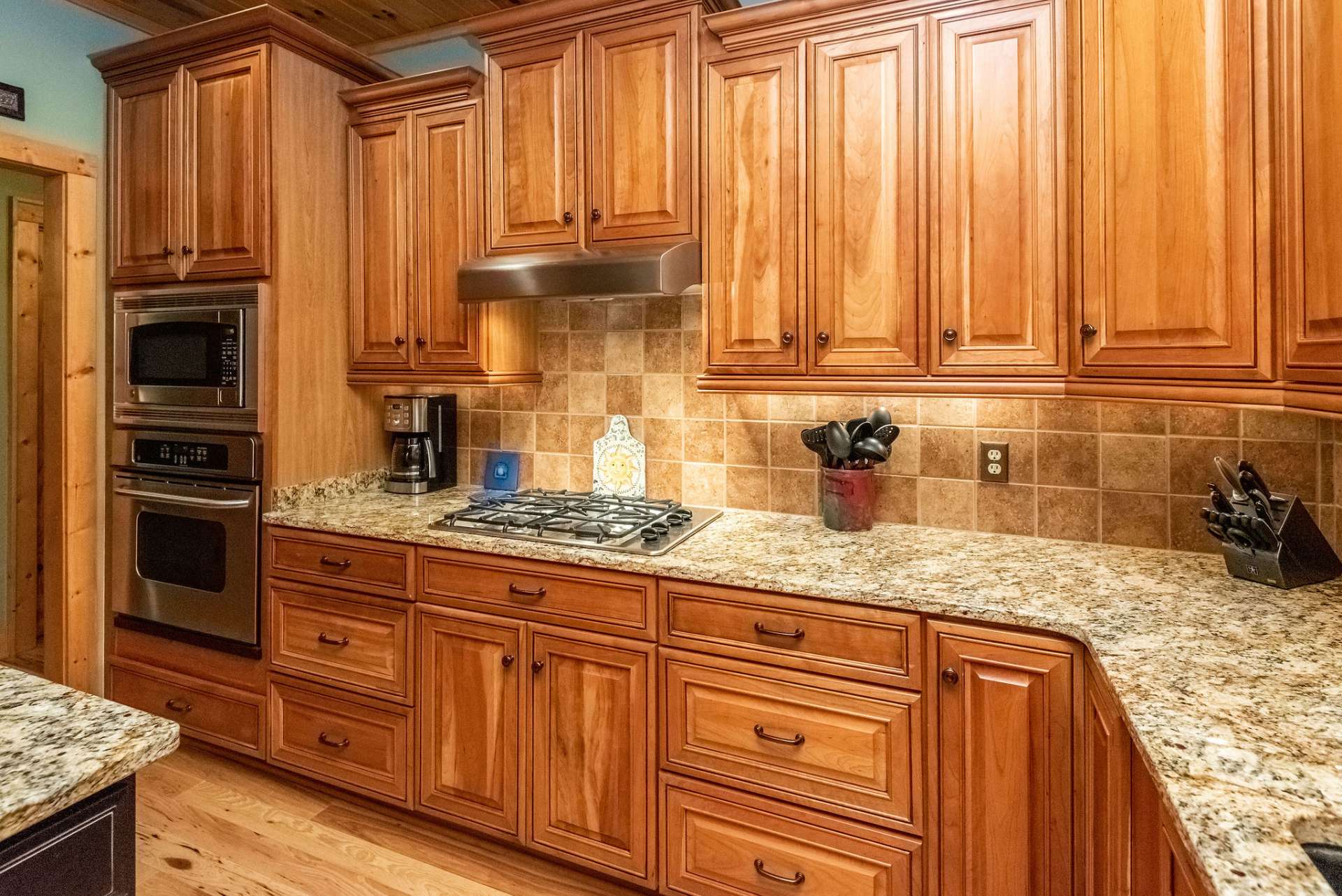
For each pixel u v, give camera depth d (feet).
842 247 5.86
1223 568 5.38
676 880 5.64
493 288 6.80
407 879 6.17
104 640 8.65
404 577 6.65
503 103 7.13
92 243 8.41
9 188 10.39
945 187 5.53
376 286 7.98
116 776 2.57
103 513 8.63
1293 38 3.80
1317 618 4.26
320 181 7.84
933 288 5.59
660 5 6.41
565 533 6.39
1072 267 5.13
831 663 5.08
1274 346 4.04
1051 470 6.28
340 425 8.21
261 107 7.35
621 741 5.80
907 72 5.59
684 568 5.47
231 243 7.57
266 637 7.41
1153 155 4.55
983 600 4.70
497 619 6.24
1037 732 4.50
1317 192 3.62
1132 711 3.11
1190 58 4.35
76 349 8.30
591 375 8.11
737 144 6.18
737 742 5.39
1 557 10.69
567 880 6.21
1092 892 4.23
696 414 7.63
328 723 7.08
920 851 4.88
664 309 7.73
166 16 8.47
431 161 7.59
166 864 6.29
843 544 6.16
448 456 8.78
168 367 7.93
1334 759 2.70
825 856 5.15
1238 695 3.26
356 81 8.29
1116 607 4.54
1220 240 4.25
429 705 6.56
